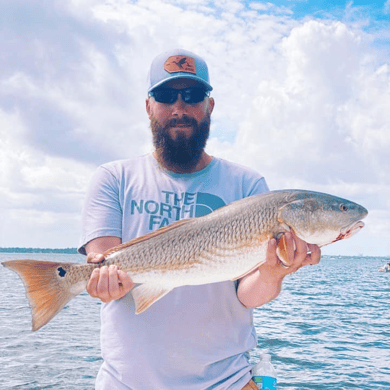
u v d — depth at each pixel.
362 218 1.02
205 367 0.90
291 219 0.94
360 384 2.74
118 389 0.90
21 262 0.89
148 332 0.91
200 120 1.03
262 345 3.88
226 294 0.95
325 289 11.64
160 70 1.03
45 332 4.29
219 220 0.94
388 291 11.14
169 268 0.93
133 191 1.01
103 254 0.93
